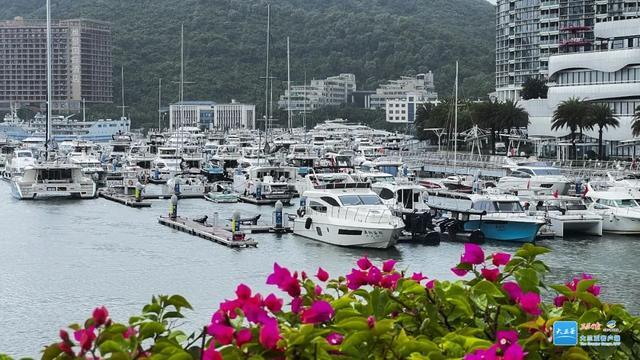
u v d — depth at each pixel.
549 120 156.38
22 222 72.25
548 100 154.12
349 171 101.12
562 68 150.75
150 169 114.94
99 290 44.50
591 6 192.25
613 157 139.50
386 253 57.47
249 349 10.52
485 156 124.06
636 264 54.59
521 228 63.00
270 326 10.53
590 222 67.25
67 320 38.12
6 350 33.47
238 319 11.21
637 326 12.13
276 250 58.25
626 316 12.21
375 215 59.16
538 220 62.62
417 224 62.25
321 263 53.62
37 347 33.91
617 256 57.59
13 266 51.28
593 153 140.75
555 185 86.00
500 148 163.12
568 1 195.38
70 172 93.31
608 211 69.12
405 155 135.50
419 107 196.62
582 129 135.25
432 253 57.59
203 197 96.50
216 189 96.38
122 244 60.34
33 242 60.91
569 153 149.50
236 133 196.88
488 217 63.84
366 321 10.85
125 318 38.38
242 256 55.62
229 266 51.94
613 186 77.94
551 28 199.00
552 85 166.38
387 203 67.19
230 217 76.94
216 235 62.44
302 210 66.00
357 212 59.88
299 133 191.50
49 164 93.31
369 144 159.50
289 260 54.53
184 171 111.75
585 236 67.44
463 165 116.81
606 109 127.69
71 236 64.19
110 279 47.44
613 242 64.12
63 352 10.54
